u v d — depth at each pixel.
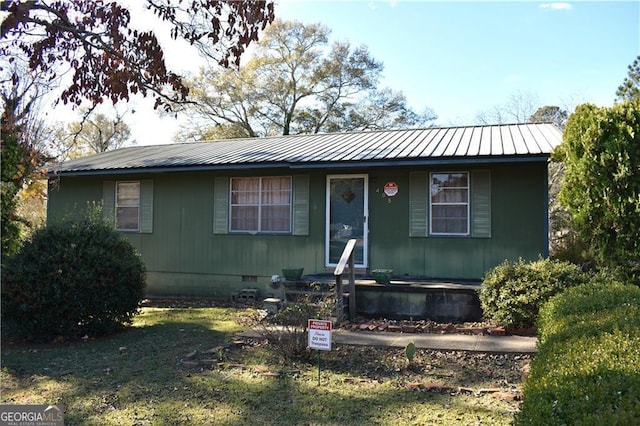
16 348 7.05
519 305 7.00
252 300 11.04
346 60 30.84
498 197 9.51
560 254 10.95
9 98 9.04
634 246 7.29
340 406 4.50
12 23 5.01
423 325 7.81
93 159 14.05
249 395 4.83
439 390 4.86
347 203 10.62
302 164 10.02
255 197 11.51
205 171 11.79
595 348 3.06
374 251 10.33
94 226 8.10
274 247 11.23
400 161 9.31
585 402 2.30
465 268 9.67
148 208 12.46
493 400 4.55
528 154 8.55
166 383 5.25
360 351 6.32
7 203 8.12
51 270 7.24
